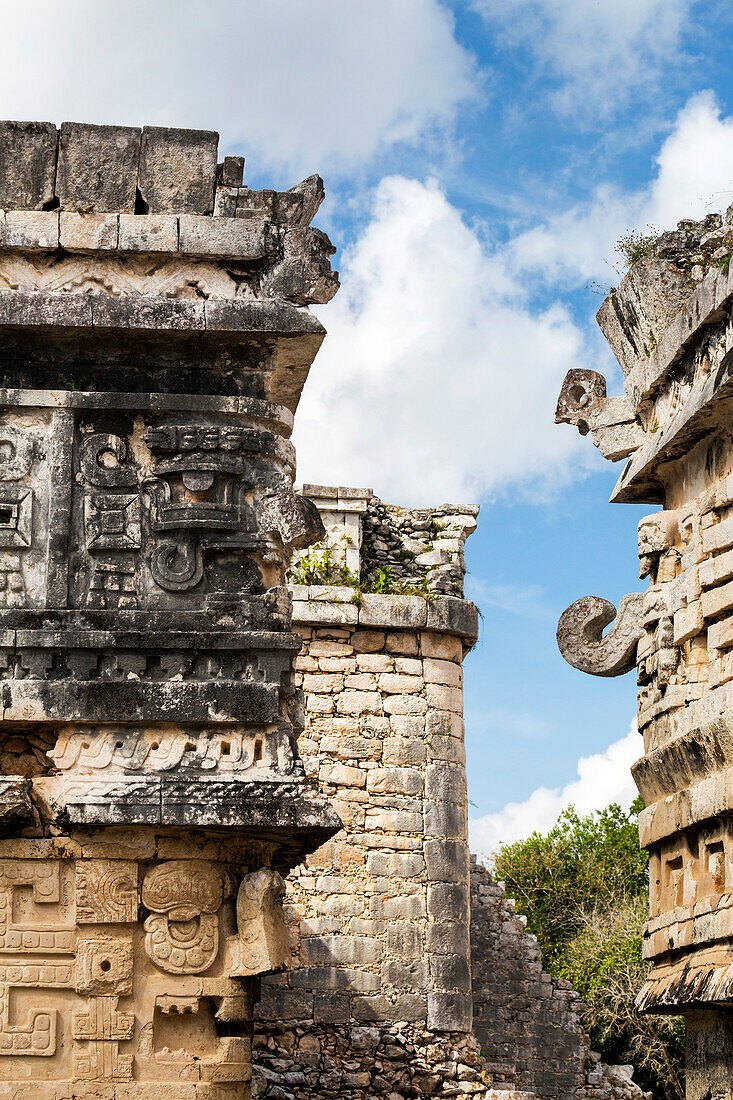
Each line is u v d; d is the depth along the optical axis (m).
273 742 7.44
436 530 15.23
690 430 10.01
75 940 7.20
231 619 7.60
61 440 7.73
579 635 11.42
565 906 29.47
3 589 7.54
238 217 8.01
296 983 13.14
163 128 8.02
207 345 8.00
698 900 9.53
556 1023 16.98
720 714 9.35
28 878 7.23
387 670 14.19
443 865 13.76
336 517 14.62
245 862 7.53
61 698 7.33
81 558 7.63
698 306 9.64
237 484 7.80
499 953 16.95
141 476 7.77
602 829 31.08
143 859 7.33
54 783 7.33
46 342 7.89
